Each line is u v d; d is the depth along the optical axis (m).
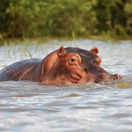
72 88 32.16
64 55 35.34
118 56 61.09
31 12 126.69
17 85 34.03
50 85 33.81
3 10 127.81
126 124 21.06
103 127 20.58
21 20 125.38
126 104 25.77
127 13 138.38
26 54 63.72
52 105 25.86
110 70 44.34
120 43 92.38
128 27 138.12
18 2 128.00
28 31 123.88
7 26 126.06
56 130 20.19
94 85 33.00
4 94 29.81
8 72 38.94
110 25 137.75
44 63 35.97
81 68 34.53
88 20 136.38
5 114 23.58
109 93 29.72
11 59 57.47
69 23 130.75
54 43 88.31
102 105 25.66
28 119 22.39
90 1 138.00
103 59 56.66
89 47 77.75
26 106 25.59
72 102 26.66
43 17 128.75
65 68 34.84
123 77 37.84
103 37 123.50
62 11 131.88
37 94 29.78
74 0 133.38
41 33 126.12
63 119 22.34
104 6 141.75
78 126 20.86
